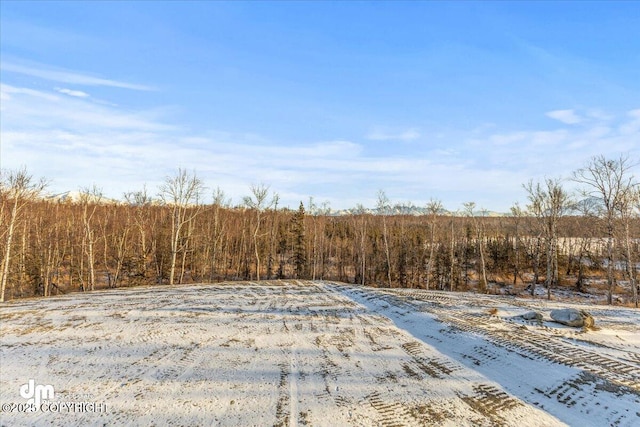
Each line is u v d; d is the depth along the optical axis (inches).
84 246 1451.8
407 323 639.1
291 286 1136.8
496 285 1676.9
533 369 403.2
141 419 302.5
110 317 662.5
